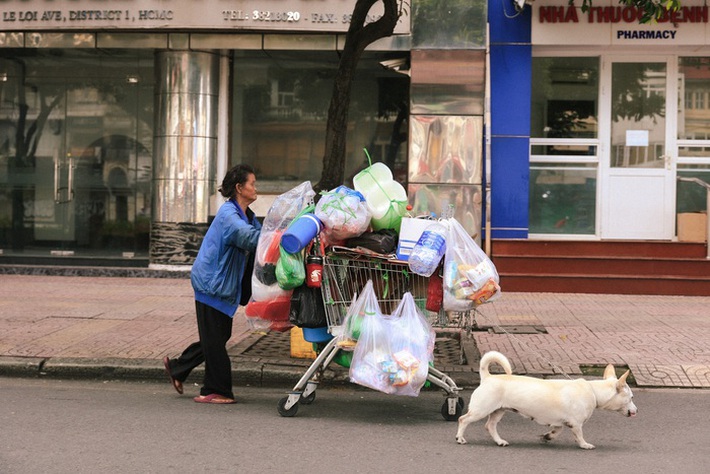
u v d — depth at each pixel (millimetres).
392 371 7039
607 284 14797
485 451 6379
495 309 13023
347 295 7445
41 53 16469
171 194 15906
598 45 15430
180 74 15727
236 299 7828
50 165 17125
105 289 14547
